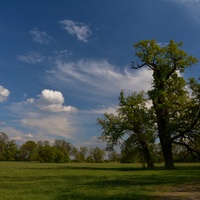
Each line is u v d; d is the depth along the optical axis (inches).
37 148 6555.1
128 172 1953.7
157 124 2324.1
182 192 882.1
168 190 928.9
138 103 2431.1
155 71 2268.7
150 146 2437.3
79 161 6973.4
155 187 1008.2
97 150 6919.3
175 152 2508.6
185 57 2201.0
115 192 890.7
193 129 2140.7
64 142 7455.7
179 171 1936.5
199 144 2250.2
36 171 2202.3
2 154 6653.5
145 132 2370.8
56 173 1934.1
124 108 2431.1
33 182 1273.4
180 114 2236.7
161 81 2235.5
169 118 2219.5
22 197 795.4
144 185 1078.4
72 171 2180.1
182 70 2226.9
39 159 6338.6
